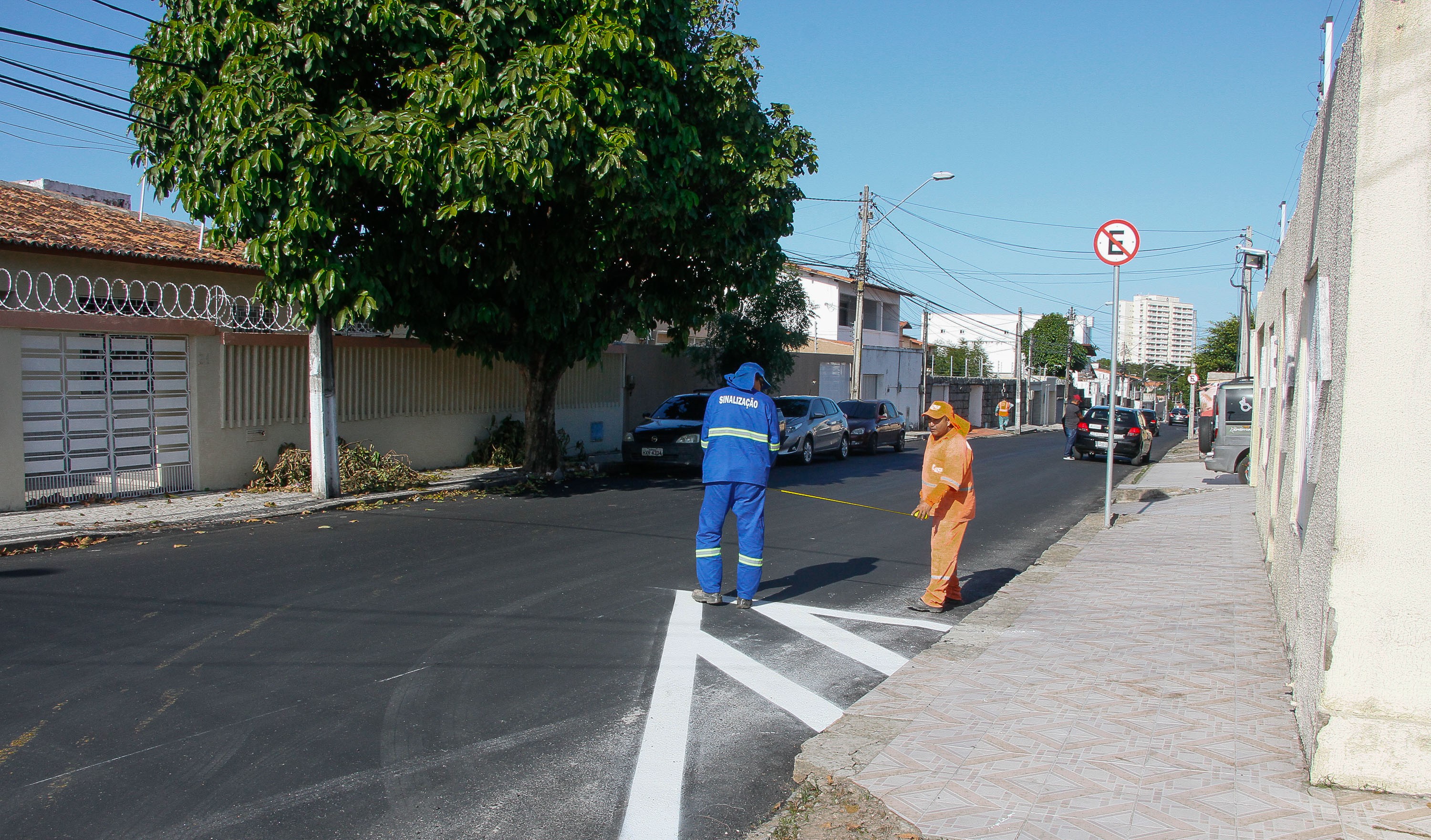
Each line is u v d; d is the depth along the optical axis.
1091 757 4.18
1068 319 63.16
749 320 24.20
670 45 12.05
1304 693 4.43
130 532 9.52
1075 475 20.11
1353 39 4.15
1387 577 3.75
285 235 10.10
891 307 47.16
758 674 5.70
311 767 4.22
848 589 8.05
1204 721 4.59
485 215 11.65
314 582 7.60
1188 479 18.70
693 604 7.28
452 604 7.03
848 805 3.80
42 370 10.72
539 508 11.89
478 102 10.34
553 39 10.98
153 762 4.22
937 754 4.26
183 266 12.51
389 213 11.43
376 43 10.88
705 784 4.19
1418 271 3.70
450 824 3.74
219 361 12.31
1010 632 6.41
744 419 7.14
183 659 5.62
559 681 5.45
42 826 3.63
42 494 10.65
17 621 6.35
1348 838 3.40
